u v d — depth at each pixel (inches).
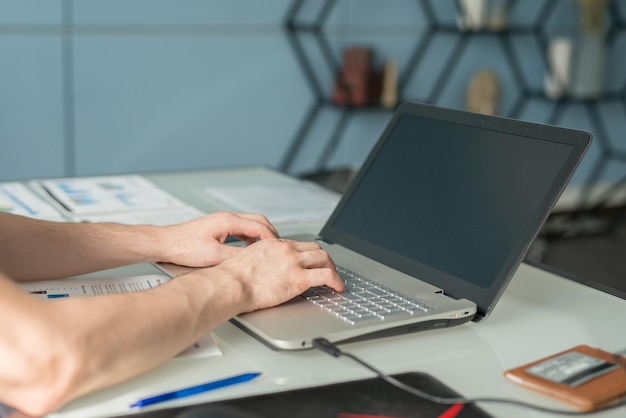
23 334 30.4
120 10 134.7
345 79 155.6
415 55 163.8
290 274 40.8
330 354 37.2
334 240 53.1
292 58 151.7
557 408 33.4
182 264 47.1
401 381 35.0
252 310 39.8
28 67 129.5
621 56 192.2
